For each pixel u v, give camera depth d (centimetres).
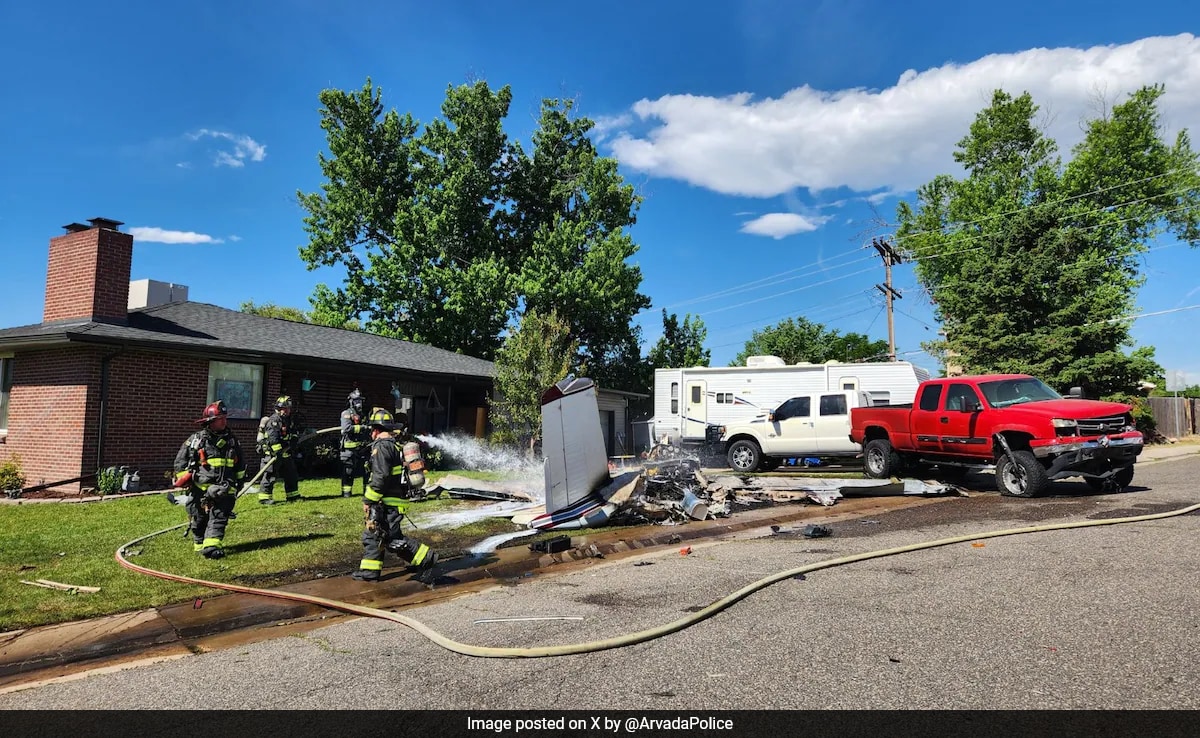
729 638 415
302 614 539
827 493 1105
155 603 557
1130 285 3100
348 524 902
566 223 2820
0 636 483
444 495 1188
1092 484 1097
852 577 557
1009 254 2403
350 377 1733
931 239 3612
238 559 706
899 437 1244
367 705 343
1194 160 3153
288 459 1112
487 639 444
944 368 3103
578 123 3212
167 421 1328
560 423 891
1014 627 408
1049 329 2288
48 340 1179
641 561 696
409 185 3180
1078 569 541
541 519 888
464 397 2152
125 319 1365
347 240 3089
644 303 3016
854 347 4738
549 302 2727
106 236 1336
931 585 516
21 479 1258
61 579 622
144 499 1123
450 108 3034
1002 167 3500
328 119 3077
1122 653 358
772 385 1886
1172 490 1031
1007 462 1040
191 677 400
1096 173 3269
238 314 1781
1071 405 1018
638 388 3189
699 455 1864
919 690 325
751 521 941
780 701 321
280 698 358
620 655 396
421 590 618
